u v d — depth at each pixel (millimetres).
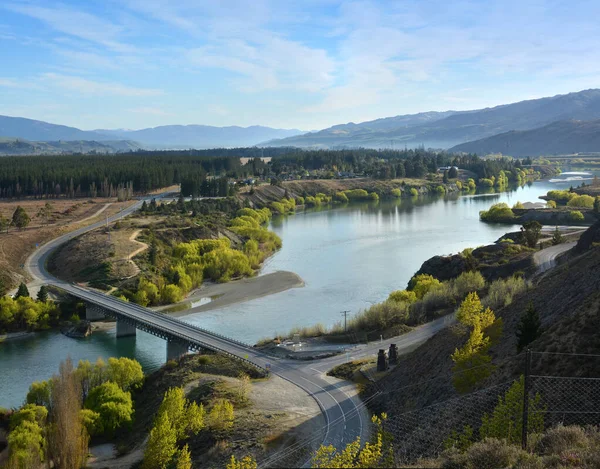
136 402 85125
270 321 123125
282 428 64375
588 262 79062
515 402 41375
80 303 137250
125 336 123750
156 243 183250
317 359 92875
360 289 146750
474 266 140250
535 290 84438
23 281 153000
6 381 96750
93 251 169250
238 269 166750
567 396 43719
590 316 52562
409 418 55219
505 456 35219
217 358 93375
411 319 110438
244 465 47531
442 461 36656
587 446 35312
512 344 63906
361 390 77562
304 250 199375
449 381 60531
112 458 68188
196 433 65312
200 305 138250
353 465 38188
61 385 71375
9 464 62219
